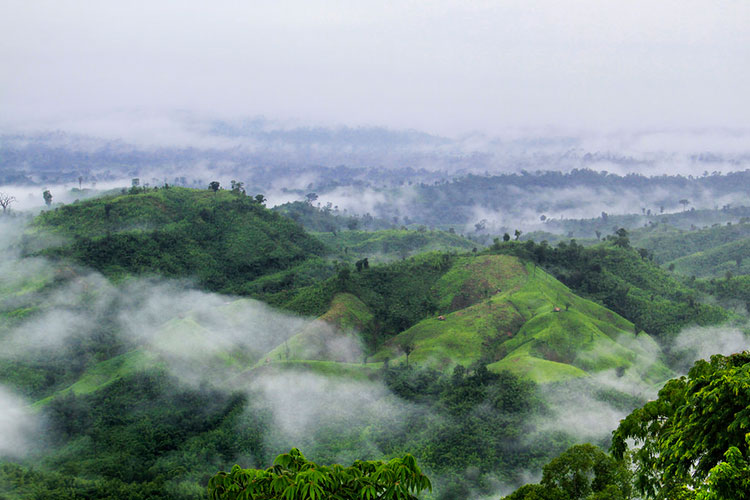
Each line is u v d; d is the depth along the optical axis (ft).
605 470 102.58
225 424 369.50
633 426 87.61
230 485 50.26
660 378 440.86
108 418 377.91
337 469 49.21
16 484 296.92
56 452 351.25
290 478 49.16
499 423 337.11
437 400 375.45
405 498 48.24
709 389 71.20
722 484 58.03
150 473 321.93
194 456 339.36
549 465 108.37
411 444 329.11
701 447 69.62
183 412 384.47
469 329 473.26
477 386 375.25
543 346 444.96
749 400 65.41
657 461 78.07
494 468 306.96
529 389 366.63
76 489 294.05
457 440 325.62
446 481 298.76
